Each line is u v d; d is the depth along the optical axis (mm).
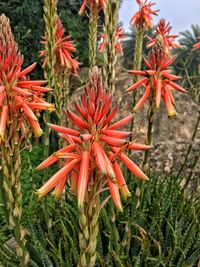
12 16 868
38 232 349
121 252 316
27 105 214
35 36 865
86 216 210
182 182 577
